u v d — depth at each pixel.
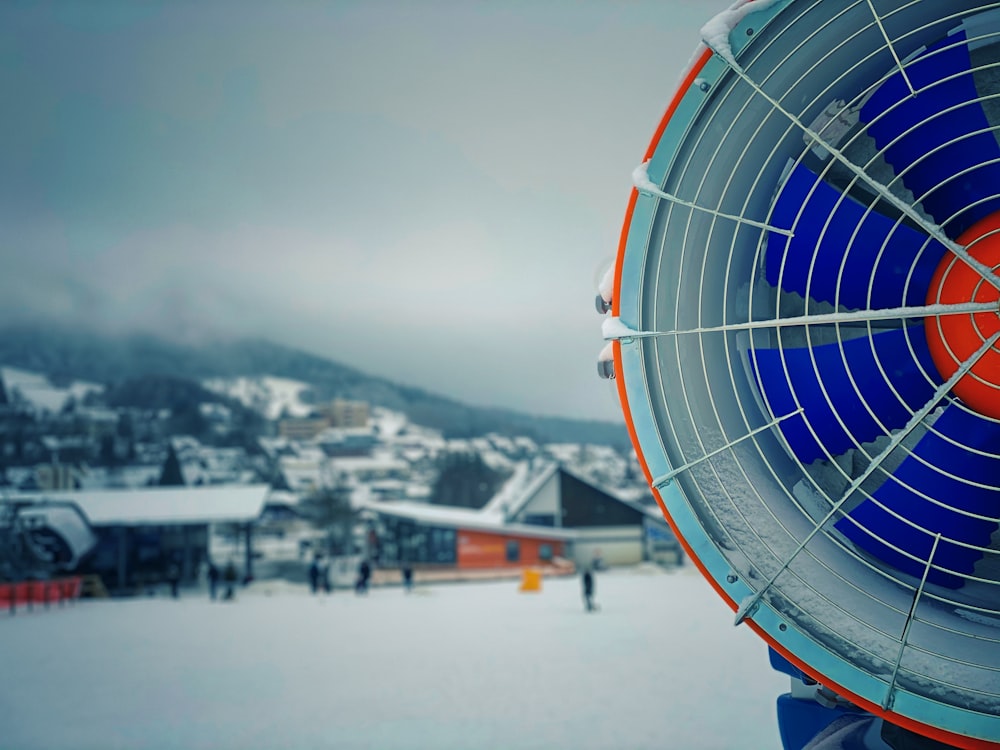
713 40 3.54
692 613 23.81
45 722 11.24
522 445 180.00
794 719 4.20
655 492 3.74
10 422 139.38
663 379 3.76
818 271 3.90
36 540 51.03
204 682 14.05
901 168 3.80
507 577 51.06
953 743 3.38
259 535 102.62
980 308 3.35
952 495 3.75
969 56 3.65
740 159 3.72
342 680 13.95
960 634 3.43
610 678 13.41
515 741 9.67
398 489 143.12
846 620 3.54
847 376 3.87
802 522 3.83
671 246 3.75
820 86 3.68
